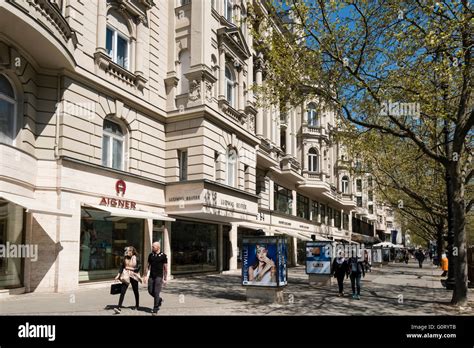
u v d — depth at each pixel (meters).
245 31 25.28
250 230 27.22
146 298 12.14
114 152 16.64
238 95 23.08
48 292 12.74
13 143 12.48
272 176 30.23
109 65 15.98
